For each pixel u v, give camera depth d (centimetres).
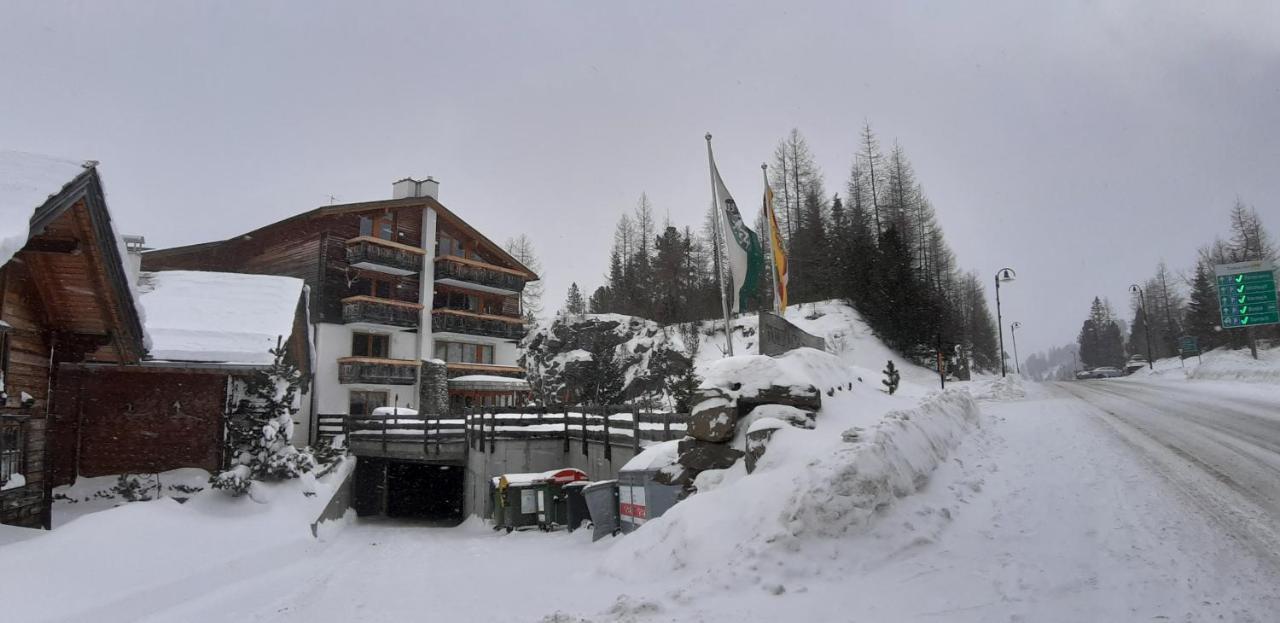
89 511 1428
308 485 1755
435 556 1262
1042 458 1077
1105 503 774
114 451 1703
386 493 2656
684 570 721
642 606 602
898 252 5494
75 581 861
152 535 1096
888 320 5394
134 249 2908
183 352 1716
